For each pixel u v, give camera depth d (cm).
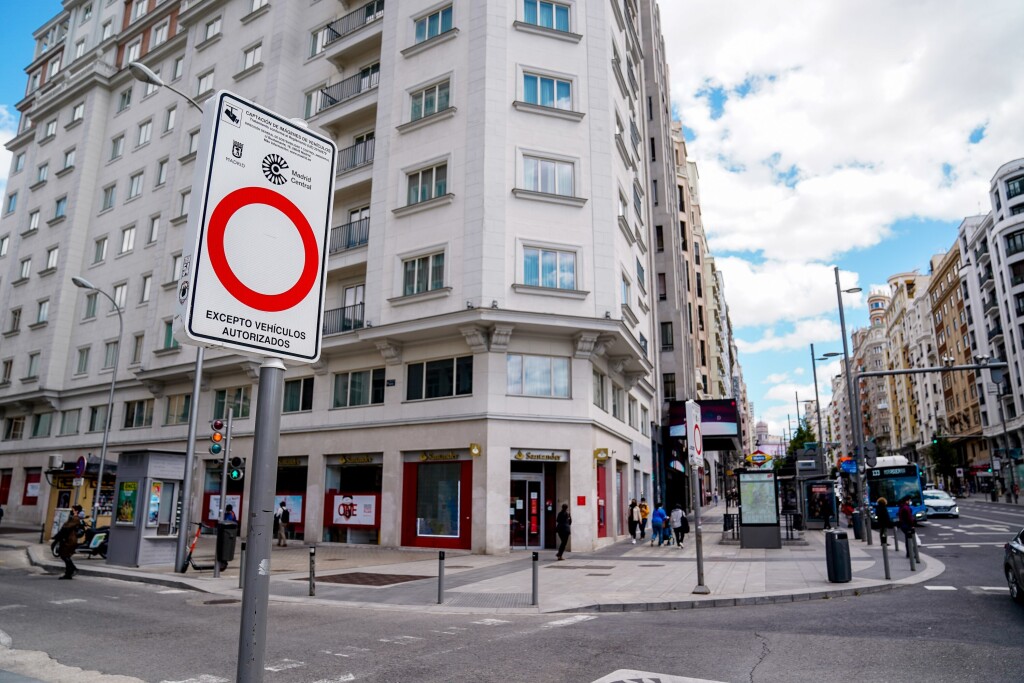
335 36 2980
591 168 2442
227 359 2831
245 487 2812
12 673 680
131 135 3931
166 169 3634
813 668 683
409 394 2377
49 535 2494
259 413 244
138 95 3981
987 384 7088
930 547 2173
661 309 4588
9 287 4381
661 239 4669
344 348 2531
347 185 2678
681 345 4512
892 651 755
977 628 884
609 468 2553
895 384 11900
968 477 7825
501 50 2414
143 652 788
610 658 740
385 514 2309
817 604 1129
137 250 3644
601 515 2484
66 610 1106
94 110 4159
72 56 4628
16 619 1016
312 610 1124
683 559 1894
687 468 3844
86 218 4044
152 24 4053
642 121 3956
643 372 2962
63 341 3875
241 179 250
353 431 2458
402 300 2366
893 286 11875
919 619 958
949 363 6806
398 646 816
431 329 2261
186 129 3500
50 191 4300
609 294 2362
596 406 2420
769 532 2206
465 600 1205
